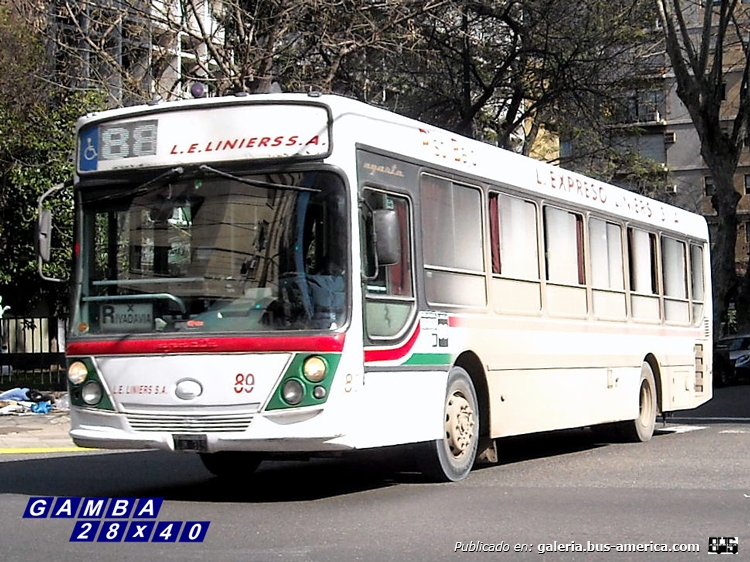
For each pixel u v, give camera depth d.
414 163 11.17
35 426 18.62
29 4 24.72
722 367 36.59
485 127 35.25
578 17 30.89
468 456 11.94
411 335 10.81
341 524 9.07
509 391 12.76
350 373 9.84
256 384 9.76
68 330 10.48
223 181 10.15
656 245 17.67
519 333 13.02
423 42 25.78
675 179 68.12
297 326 9.79
